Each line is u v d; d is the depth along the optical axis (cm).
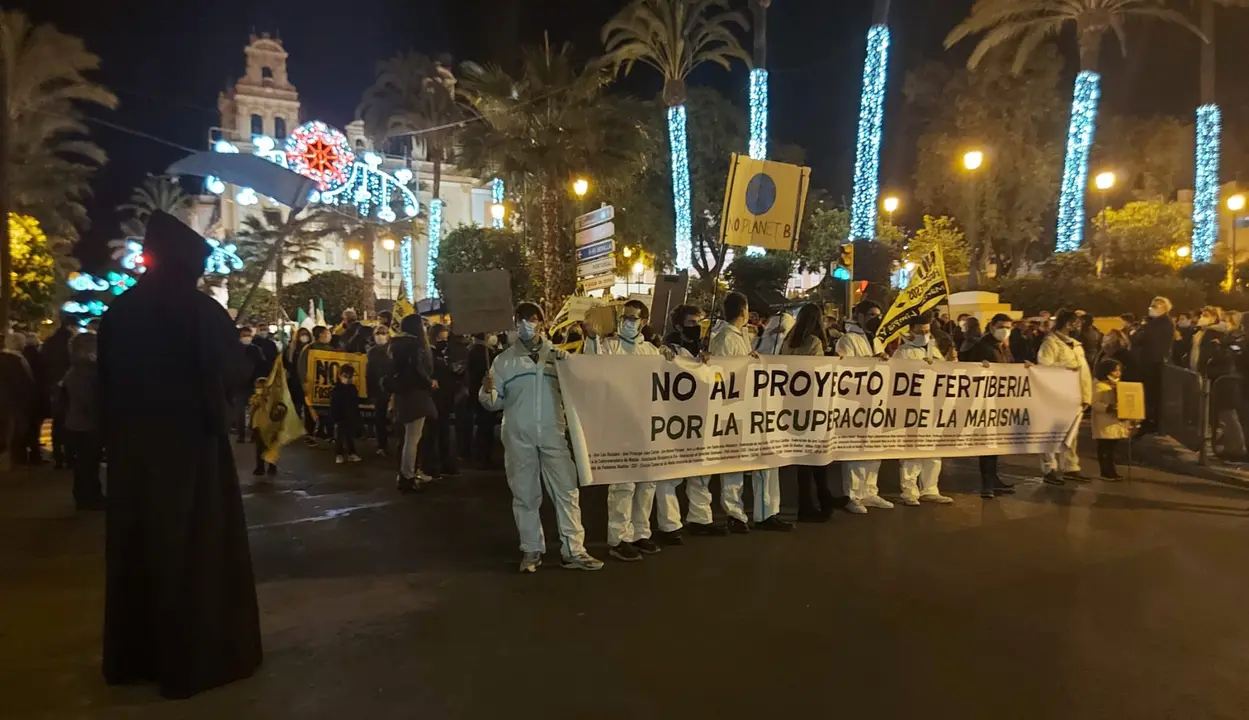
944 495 884
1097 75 2558
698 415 677
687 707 396
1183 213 3114
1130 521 763
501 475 1027
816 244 3559
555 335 988
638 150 2555
